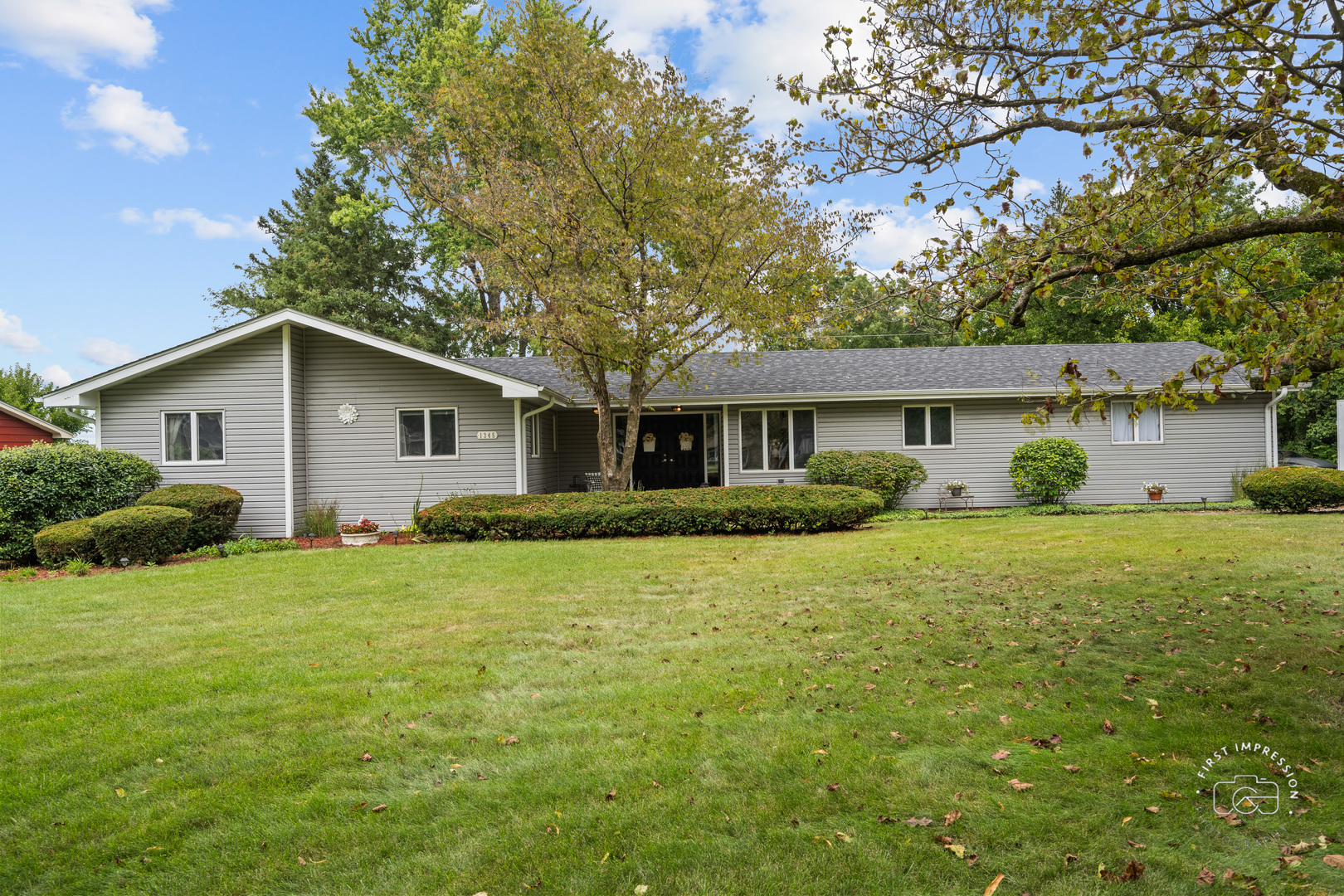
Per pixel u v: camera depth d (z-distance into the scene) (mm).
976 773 3715
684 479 19281
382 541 13773
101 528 10945
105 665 5770
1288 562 8375
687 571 9492
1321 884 2777
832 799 3496
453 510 13328
